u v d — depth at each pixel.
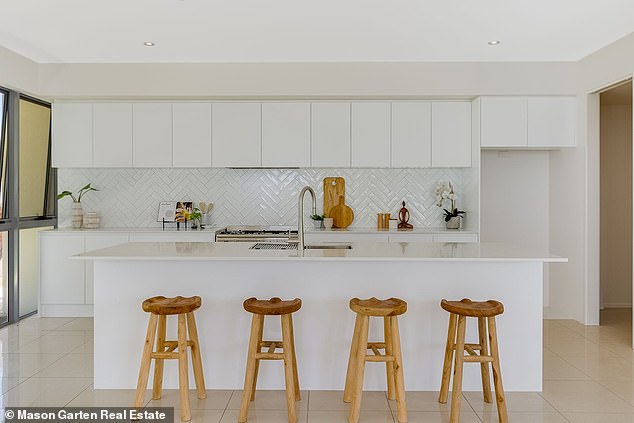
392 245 3.99
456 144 5.75
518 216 6.09
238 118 5.74
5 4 3.85
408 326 3.55
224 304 3.56
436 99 5.72
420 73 5.50
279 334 3.55
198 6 3.90
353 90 5.52
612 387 3.58
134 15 4.09
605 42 4.82
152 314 3.10
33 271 5.93
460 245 3.99
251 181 6.21
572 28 4.41
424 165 5.76
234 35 4.59
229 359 3.56
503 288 3.55
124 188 6.20
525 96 5.52
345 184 6.23
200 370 3.37
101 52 5.14
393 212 6.24
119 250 3.58
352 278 3.55
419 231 5.71
